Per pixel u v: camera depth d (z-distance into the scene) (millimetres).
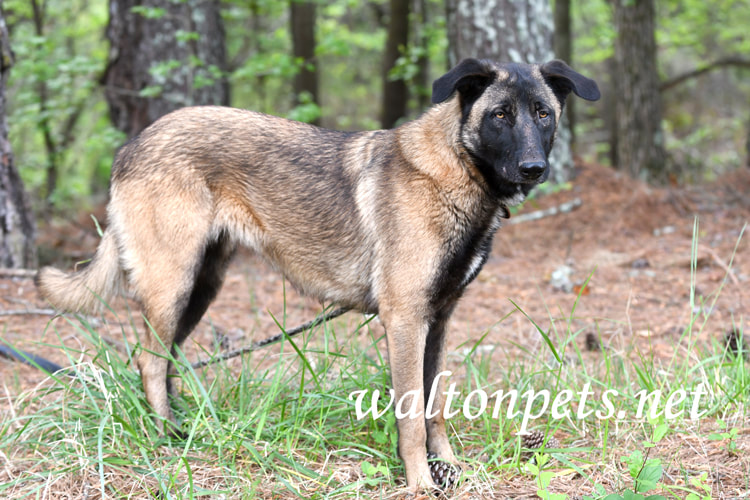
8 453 3170
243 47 14367
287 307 5809
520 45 7934
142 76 9078
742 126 15883
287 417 3400
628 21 10414
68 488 2859
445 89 3012
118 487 2871
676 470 2969
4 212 5887
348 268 3354
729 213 8164
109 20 9352
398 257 3078
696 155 14148
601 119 17453
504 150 3031
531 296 5969
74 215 10078
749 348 4340
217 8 9430
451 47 8359
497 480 2961
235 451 3027
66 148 11984
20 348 4590
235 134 3486
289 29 15094
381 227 3146
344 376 3738
